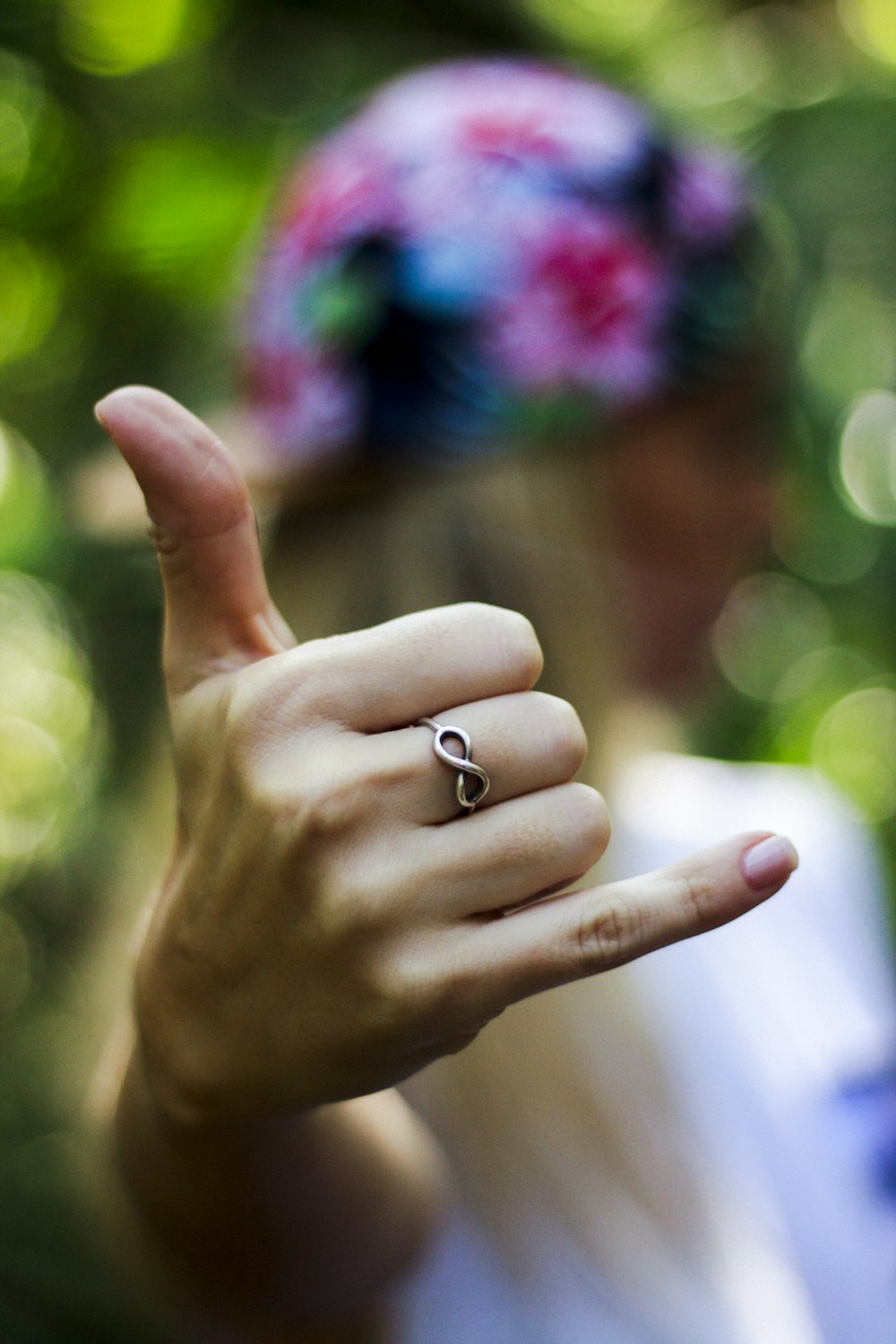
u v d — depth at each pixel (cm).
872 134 114
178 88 113
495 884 44
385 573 65
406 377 65
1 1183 98
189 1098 47
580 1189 60
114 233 107
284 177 100
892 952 82
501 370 65
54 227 110
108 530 72
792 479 96
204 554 46
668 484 71
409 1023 44
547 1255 59
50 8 110
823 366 115
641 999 63
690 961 66
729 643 121
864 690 120
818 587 119
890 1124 64
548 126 68
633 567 72
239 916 45
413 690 44
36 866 107
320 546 67
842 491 116
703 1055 64
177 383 110
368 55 116
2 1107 102
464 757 44
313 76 115
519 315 65
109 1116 54
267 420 71
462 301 65
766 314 79
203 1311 55
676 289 69
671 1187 61
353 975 44
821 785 115
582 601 67
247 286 80
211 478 45
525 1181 59
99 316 111
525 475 67
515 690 45
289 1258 52
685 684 78
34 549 107
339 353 66
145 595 108
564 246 66
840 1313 61
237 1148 49
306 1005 45
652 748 78
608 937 43
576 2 127
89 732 111
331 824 44
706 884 43
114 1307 91
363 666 44
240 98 114
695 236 71
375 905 44
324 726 44
